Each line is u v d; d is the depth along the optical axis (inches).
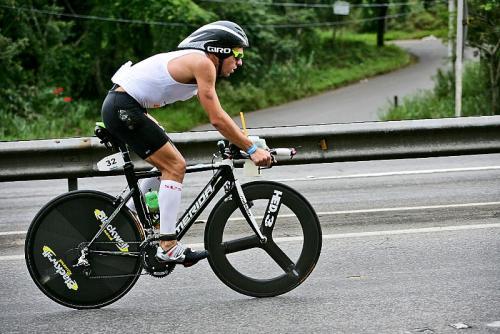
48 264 225.8
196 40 216.8
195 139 370.9
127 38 1517.0
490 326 204.4
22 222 356.8
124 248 226.5
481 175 439.2
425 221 325.7
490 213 337.1
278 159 374.9
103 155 351.6
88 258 225.6
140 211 226.5
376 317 213.0
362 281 246.5
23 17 1314.0
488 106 1133.7
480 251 277.1
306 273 233.5
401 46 2765.7
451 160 511.2
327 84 1895.9
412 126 389.1
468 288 236.2
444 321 208.5
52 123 1141.1
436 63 2335.1
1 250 299.9
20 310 227.8
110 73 1523.1
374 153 386.0
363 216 339.9
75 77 1462.8
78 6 1523.1
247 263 264.1
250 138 223.6
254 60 1760.6
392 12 2755.9
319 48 2198.6
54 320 218.1
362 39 2593.5
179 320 215.2
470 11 1090.7
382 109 1327.5
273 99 1648.6
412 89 1774.1
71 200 225.3
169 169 219.5
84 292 226.4
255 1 1764.3
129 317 219.0
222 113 213.8
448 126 393.4
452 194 383.2
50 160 348.5
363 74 2105.1
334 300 228.5
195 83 216.2
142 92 214.7
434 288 237.1
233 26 219.6
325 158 380.2
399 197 380.8
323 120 1349.7
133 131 215.9
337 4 2095.2
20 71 1262.3
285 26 1914.4
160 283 251.8
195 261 225.8
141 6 1470.2
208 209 372.5
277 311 220.5
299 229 311.3
